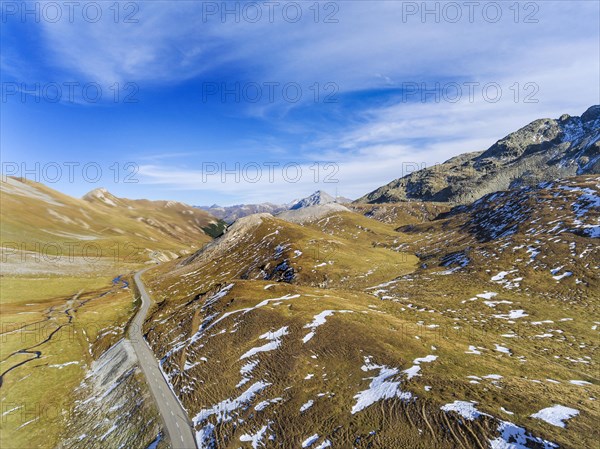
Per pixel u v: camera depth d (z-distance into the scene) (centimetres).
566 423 2277
